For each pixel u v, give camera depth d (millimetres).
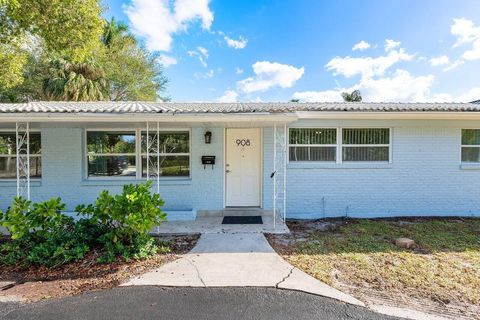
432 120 7375
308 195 7340
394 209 7441
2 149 7141
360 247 5023
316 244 5180
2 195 7023
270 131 7254
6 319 2850
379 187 7406
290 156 7363
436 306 3115
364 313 2982
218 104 8656
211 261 4352
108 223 4777
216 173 7273
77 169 7094
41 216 4527
